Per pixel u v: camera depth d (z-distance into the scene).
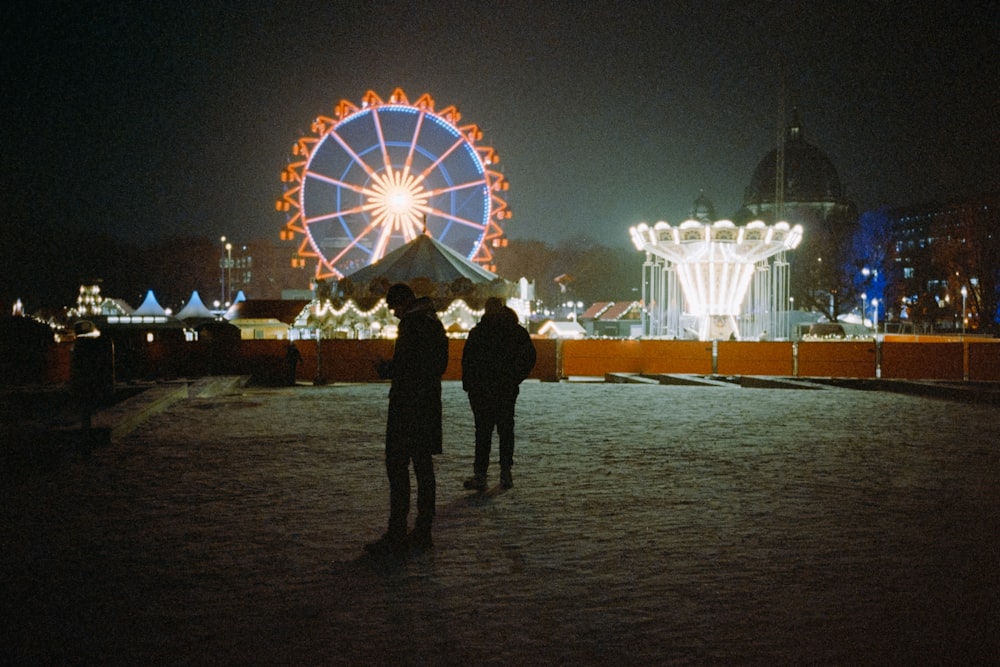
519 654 4.14
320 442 11.58
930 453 10.55
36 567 5.62
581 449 10.93
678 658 4.09
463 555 5.92
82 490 8.22
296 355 30.02
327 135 43.66
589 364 32.41
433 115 44.88
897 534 6.48
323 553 5.98
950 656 4.11
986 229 86.31
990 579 5.33
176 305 132.75
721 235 41.72
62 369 28.50
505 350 8.31
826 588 5.15
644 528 6.68
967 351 28.88
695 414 15.35
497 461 10.05
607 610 4.77
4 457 10.13
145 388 19.81
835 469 9.38
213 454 10.48
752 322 44.91
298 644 4.28
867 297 93.62
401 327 6.17
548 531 6.60
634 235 44.53
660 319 45.66
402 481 6.02
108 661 4.07
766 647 4.22
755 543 6.21
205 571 5.54
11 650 4.20
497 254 142.12
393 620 4.62
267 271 165.75
